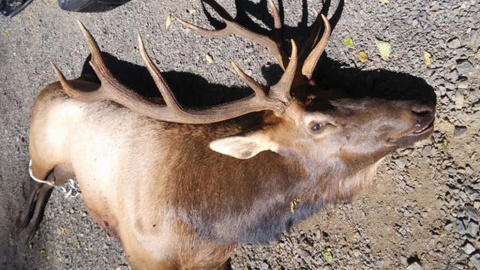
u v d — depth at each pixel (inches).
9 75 90.2
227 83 74.7
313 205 64.7
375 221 66.2
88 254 81.1
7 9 88.8
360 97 62.5
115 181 67.7
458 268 61.2
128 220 66.3
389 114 57.1
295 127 58.6
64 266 82.8
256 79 72.8
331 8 67.7
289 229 70.2
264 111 62.2
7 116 89.9
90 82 75.3
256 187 61.3
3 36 90.6
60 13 85.5
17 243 86.3
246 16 72.0
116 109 69.1
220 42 74.0
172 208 62.9
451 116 63.2
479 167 61.4
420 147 64.2
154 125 66.7
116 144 67.8
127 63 81.2
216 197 61.7
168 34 77.5
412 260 63.7
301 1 68.8
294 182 61.7
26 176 87.3
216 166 61.8
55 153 73.9
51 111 71.9
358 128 57.6
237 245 68.5
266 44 64.5
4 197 88.3
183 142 64.4
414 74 64.6
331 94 60.1
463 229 61.3
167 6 77.2
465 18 61.9
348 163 60.5
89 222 81.4
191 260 65.7
